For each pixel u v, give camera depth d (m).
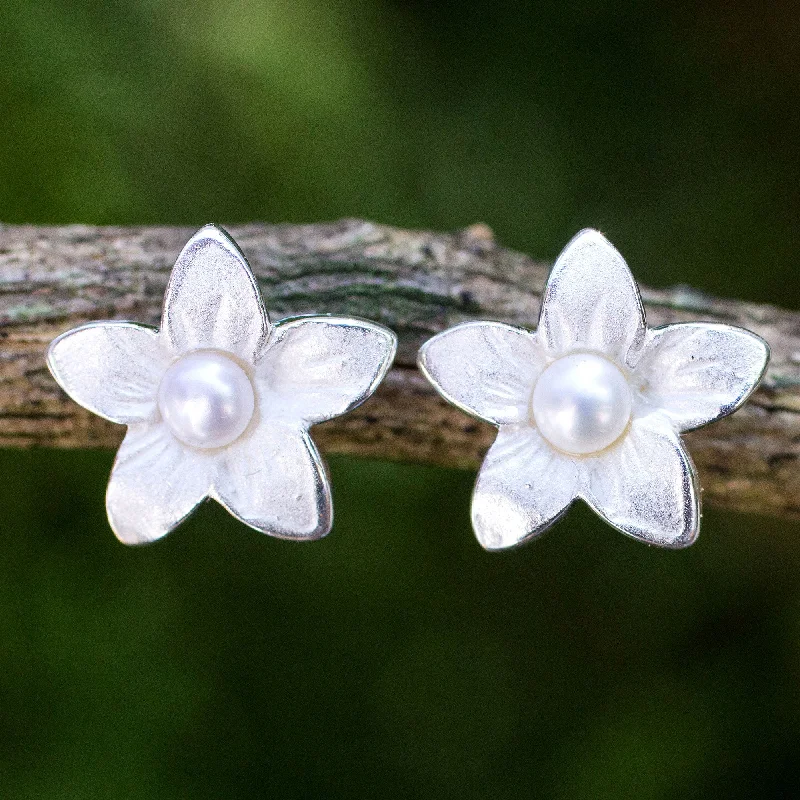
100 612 0.14
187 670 0.14
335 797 0.14
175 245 0.13
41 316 0.13
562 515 0.12
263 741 0.14
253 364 0.12
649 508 0.12
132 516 0.12
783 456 0.13
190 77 0.14
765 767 0.14
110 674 0.14
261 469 0.12
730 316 0.13
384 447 0.13
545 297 0.12
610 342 0.12
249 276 0.12
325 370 0.12
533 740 0.14
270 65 0.14
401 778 0.14
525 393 0.12
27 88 0.14
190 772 0.14
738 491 0.13
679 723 0.14
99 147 0.14
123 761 0.14
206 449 0.12
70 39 0.14
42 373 0.13
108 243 0.13
